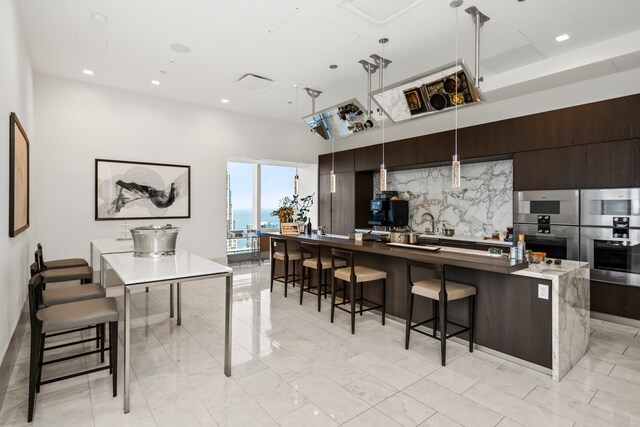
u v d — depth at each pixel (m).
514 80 4.63
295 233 5.56
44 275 3.41
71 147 5.31
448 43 4.02
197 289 5.36
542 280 2.73
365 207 7.43
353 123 5.12
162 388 2.49
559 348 2.61
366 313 4.21
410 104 4.17
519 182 4.63
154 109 6.05
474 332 3.17
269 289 5.41
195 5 3.31
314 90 5.67
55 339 3.35
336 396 2.39
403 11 3.37
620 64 3.98
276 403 2.31
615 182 3.79
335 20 3.55
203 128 6.61
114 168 5.66
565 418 2.15
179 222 6.34
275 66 4.73
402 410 2.23
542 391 2.46
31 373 2.09
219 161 6.81
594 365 2.87
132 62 4.64
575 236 4.09
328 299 4.82
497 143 4.88
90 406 2.26
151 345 3.25
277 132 7.66
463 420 2.13
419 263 3.01
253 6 3.32
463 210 5.93
